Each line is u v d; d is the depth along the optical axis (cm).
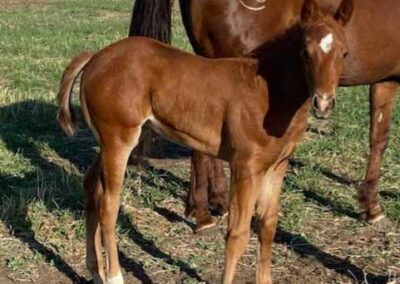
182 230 648
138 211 680
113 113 520
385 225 670
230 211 511
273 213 527
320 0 620
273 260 598
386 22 646
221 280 526
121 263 589
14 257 590
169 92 519
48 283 561
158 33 684
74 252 607
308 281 567
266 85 498
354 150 858
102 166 533
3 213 662
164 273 576
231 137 506
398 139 884
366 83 675
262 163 505
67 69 545
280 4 620
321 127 945
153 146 765
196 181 644
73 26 1806
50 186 721
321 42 459
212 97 511
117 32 1714
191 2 638
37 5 2334
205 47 645
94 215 548
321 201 715
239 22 622
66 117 545
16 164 789
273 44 508
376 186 678
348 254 611
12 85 1123
